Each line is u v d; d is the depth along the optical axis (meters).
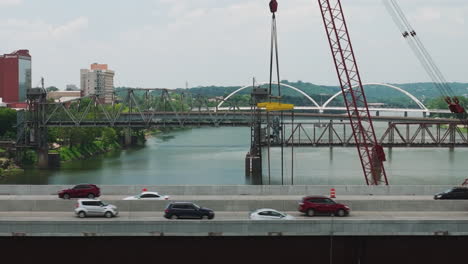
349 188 72.38
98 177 181.25
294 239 50.28
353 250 50.28
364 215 60.97
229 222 48.69
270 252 50.38
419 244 50.59
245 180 170.12
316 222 48.69
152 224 48.53
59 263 50.00
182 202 58.31
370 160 130.75
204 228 48.66
